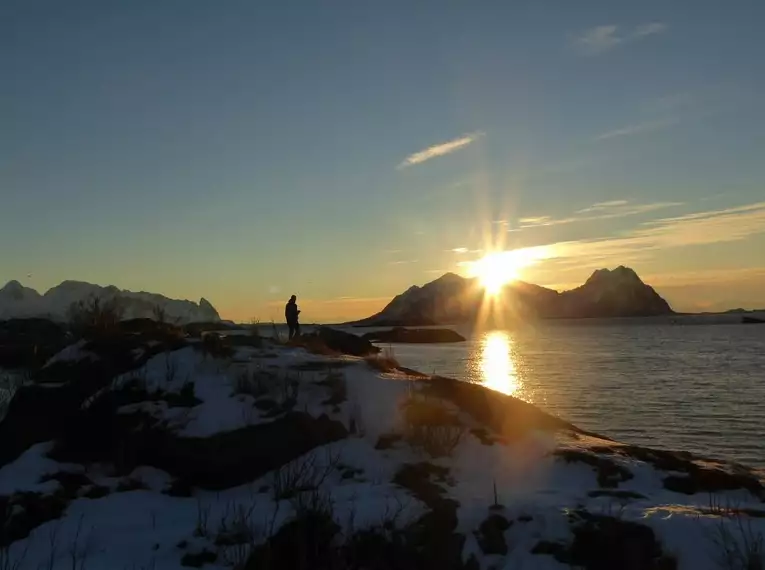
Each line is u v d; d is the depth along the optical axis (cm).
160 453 1090
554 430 1310
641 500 954
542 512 894
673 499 974
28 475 1080
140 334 1509
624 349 9969
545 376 5400
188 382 1262
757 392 4078
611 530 841
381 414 1214
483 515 898
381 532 855
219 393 1221
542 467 1086
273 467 1066
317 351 1698
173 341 1465
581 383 4747
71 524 927
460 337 15300
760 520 874
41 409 1255
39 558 845
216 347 1426
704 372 5684
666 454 1190
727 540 815
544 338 15962
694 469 1091
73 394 1280
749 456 2178
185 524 913
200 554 838
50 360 1472
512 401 1380
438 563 835
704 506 937
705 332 17612
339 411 1204
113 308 1833
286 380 1276
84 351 1414
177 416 1140
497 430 1241
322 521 858
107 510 974
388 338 14825
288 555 841
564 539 852
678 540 827
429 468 1059
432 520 878
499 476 1054
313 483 1002
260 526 880
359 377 1348
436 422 1192
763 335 15138
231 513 932
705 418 2991
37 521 937
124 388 1254
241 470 1049
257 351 1492
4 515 933
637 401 3638
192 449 1062
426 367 6488
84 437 1179
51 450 1162
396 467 1064
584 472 1066
